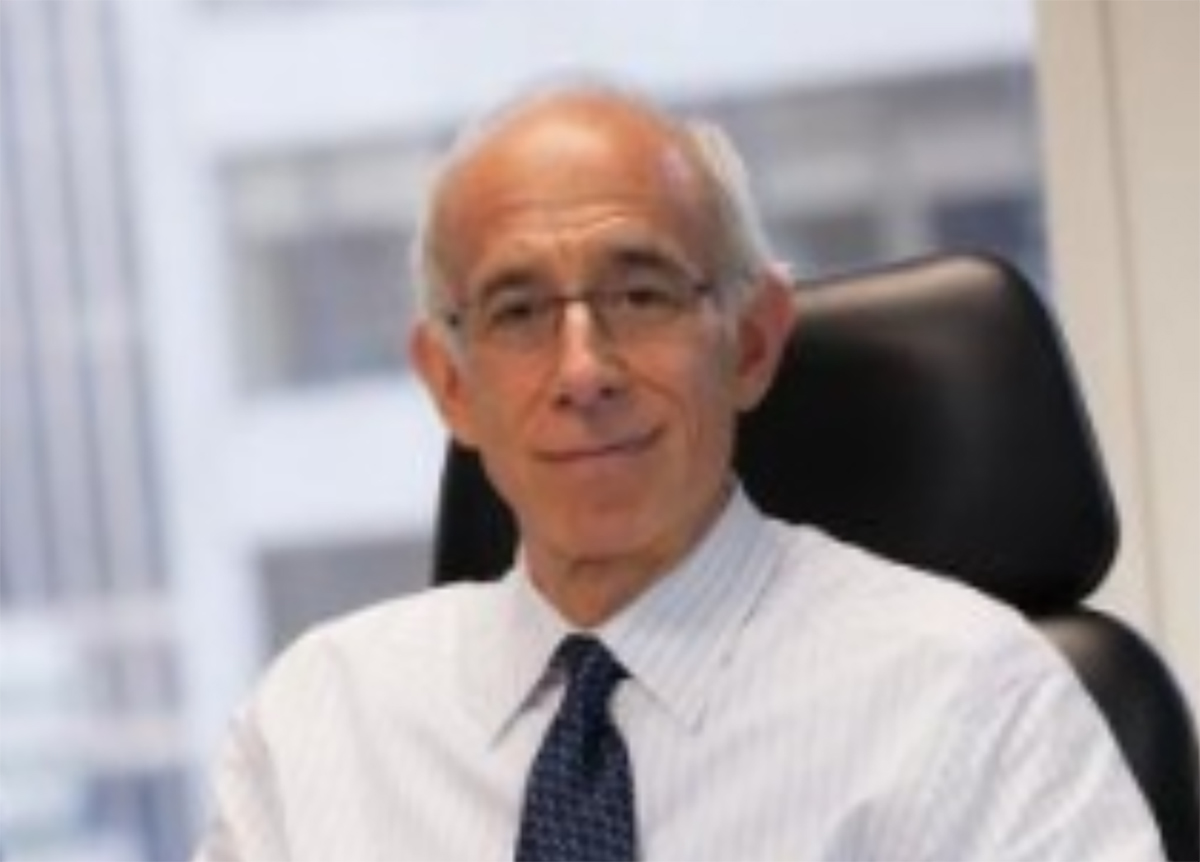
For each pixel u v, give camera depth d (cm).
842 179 391
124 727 434
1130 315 313
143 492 432
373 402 421
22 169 425
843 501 251
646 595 232
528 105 227
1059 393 244
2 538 433
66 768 431
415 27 408
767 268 232
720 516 236
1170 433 312
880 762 217
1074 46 312
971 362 246
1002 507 244
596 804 222
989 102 378
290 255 422
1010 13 371
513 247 218
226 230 424
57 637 434
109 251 427
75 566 433
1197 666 313
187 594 432
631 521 223
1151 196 310
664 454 222
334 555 426
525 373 220
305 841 240
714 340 223
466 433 234
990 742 216
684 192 221
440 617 254
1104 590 314
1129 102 310
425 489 417
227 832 251
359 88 414
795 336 254
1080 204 314
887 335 250
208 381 427
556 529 225
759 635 229
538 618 240
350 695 250
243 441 429
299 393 426
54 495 432
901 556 247
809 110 391
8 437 431
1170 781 233
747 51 390
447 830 233
